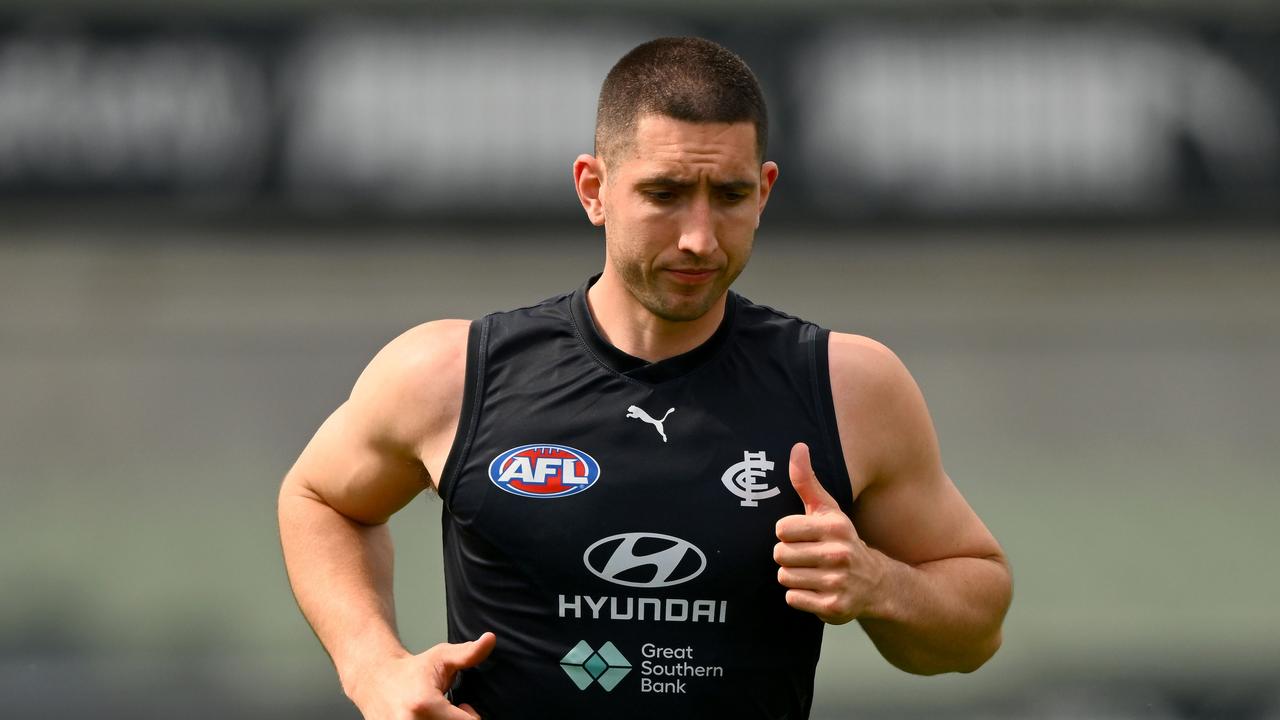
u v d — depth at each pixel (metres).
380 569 9.93
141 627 30.41
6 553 31.66
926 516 9.34
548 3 35.12
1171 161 35.53
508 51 35.09
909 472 9.26
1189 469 34.31
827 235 35.75
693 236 8.34
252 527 32.81
